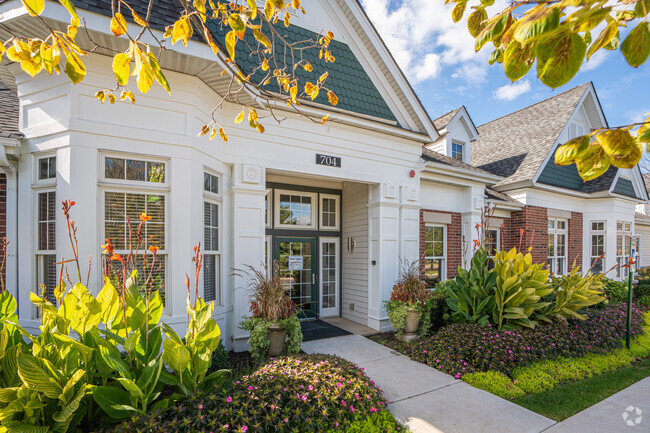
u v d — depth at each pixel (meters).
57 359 2.76
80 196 4.44
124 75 1.79
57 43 1.76
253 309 5.44
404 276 7.32
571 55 1.10
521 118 14.46
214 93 5.62
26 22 3.88
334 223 8.93
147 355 3.14
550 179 11.52
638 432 3.54
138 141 4.74
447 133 10.84
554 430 3.56
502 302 5.89
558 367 5.13
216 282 5.82
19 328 2.77
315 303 8.50
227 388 3.39
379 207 7.61
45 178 4.76
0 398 2.43
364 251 8.12
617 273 12.59
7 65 4.75
